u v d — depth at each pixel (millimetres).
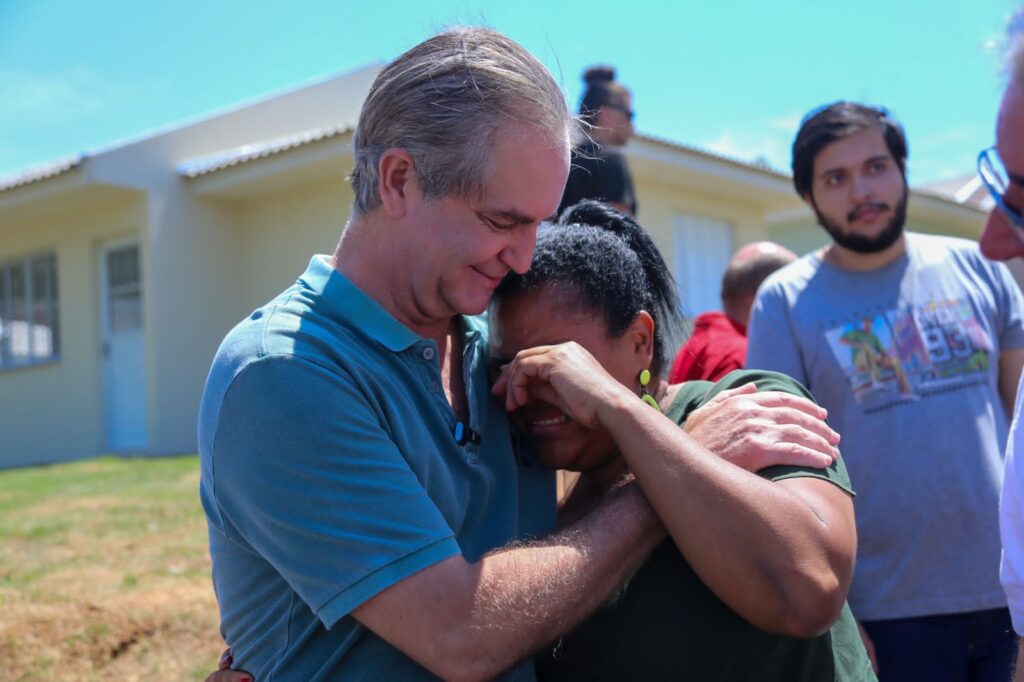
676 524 1556
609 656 1734
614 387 1673
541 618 1477
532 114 1548
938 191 11609
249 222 12156
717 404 1782
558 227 1926
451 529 1633
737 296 3676
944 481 2658
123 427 12383
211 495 1586
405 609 1449
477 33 1610
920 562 2650
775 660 1686
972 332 2770
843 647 1792
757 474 1673
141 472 8375
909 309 2791
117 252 12367
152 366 11531
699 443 1677
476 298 1648
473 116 1534
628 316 1861
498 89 1539
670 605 1708
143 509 6297
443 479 1646
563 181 1608
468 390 1805
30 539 5500
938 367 2742
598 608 1695
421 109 1562
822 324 2844
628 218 1995
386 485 1482
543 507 1926
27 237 13359
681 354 3012
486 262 1613
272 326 1565
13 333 13703
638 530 1594
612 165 3498
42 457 13242
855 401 2768
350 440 1484
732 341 3088
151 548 5223
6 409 13758
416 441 1602
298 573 1493
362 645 1542
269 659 1620
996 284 2865
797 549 1533
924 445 2688
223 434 1512
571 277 1838
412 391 1667
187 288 11773
